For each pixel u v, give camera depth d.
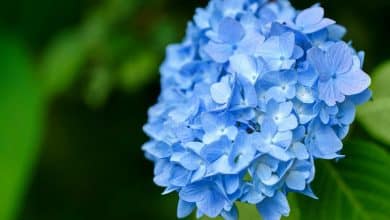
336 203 0.65
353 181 0.65
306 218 0.63
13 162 0.93
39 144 0.96
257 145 0.55
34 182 1.08
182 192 0.57
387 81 0.70
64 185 1.07
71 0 1.05
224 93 0.57
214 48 0.60
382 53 0.91
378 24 0.92
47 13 1.05
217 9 0.64
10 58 0.99
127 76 0.93
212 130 0.57
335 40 0.60
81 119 1.06
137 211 1.04
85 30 0.96
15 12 1.05
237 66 0.58
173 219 1.00
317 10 0.59
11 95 0.97
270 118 0.56
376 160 0.65
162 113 0.63
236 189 0.56
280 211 0.56
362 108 0.69
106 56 0.94
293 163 0.56
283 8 0.64
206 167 0.56
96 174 1.06
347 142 0.65
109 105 1.04
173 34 0.93
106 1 0.96
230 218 0.58
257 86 0.57
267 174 0.56
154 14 0.95
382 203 0.65
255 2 0.64
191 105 0.60
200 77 0.62
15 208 0.90
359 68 0.57
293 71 0.56
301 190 0.56
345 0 0.91
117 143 1.05
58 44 0.98
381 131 0.68
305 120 0.56
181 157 0.57
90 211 1.06
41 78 0.98
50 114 1.06
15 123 0.95
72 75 0.96
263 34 0.60
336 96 0.56
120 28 0.95
